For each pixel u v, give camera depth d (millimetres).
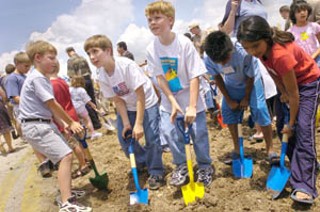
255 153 4441
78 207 3484
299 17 4957
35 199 4215
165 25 3447
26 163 6012
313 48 5008
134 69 3689
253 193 3453
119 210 3555
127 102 3947
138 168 4402
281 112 3664
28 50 3592
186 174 3869
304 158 3148
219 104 6441
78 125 3846
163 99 3859
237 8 4535
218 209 3248
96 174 4027
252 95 3857
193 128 3717
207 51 3459
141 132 3684
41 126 3598
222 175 3943
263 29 2881
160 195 3744
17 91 6301
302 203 3100
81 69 8141
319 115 4809
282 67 2957
